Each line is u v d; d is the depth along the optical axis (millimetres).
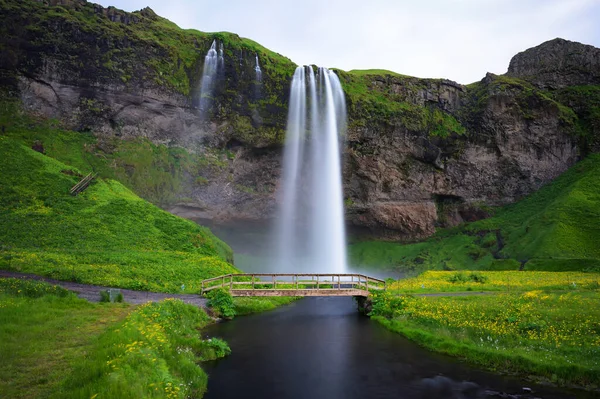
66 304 18422
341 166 64750
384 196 68188
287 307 31062
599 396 12766
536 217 64938
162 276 29656
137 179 51000
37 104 49156
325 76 64062
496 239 66062
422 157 70250
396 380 14531
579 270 48531
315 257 63188
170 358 13031
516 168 74625
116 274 27906
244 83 58531
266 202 61156
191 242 40281
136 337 12445
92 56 51344
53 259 28516
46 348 11914
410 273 62625
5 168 40562
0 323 14258
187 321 19922
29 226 34188
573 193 65750
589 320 18438
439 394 13250
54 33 50438
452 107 75750
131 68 52812
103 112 51656
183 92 55469
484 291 31781
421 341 19234
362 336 20828
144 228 39750
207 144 57469
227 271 35312
